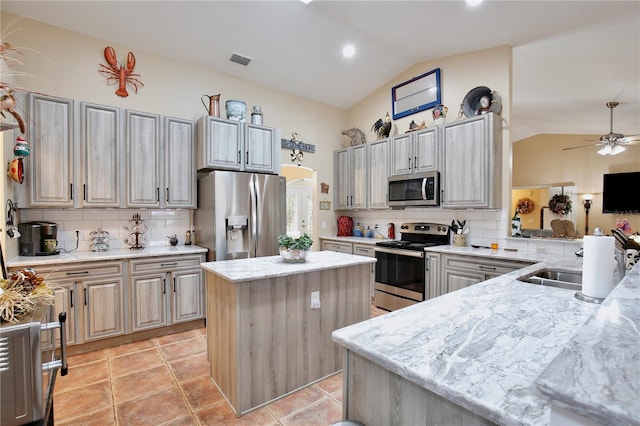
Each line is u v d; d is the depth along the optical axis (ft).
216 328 7.38
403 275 12.45
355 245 14.79
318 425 6.17
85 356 8.95
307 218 27.76
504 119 11.27
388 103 15.29
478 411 2.15
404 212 14.89
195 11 9.90
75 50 10.31
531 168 24.16
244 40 11.46
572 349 2.12
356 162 15.74
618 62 11.19
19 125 4.52
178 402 6.84
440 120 12.69
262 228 12.12
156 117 11.02
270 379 6.86
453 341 3.12
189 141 11.72
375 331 3.40
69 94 10.19
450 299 4.52
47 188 9.17
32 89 9.59
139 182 10.68
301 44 11.90
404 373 2.63
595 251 4.43
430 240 13.43
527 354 2.82
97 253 10.07
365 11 10.03
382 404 2.98
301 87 14.94
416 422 2.71
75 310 8.94
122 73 11.04
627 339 2.25
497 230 11.55
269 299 6.82
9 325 3.11
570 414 1.69
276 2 9.73
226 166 11.83
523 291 4.94
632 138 18.94
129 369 8.24
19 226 9.17
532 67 12.30
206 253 11.44
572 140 22.62
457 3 9.20
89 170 9.83
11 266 8.14
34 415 3.16
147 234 11.82
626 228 19.45
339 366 8.07
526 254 10.07
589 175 21.95
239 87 13.76
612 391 1.65
